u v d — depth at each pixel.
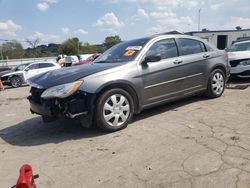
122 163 3.84
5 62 56.00
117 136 4.87
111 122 5.07
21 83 18.67
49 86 4.87
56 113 4.87
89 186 3.35
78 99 4.81
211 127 4.91
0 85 16.62
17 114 7.69
